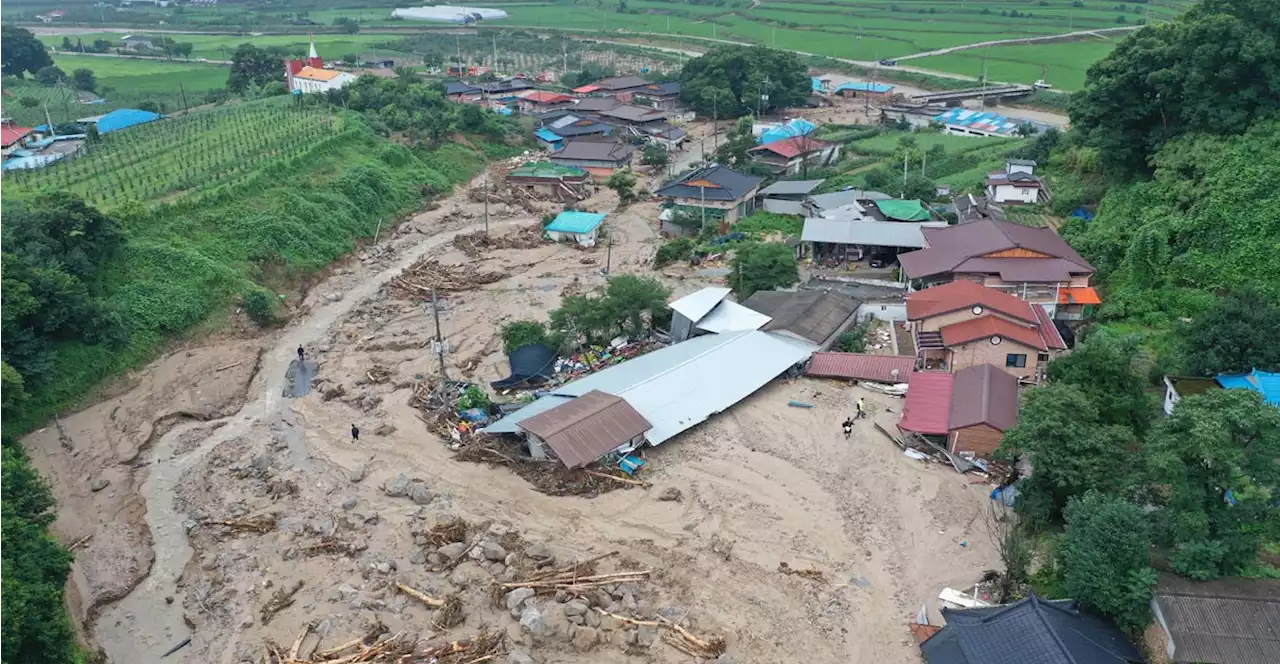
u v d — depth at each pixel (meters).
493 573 33.72
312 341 56.81
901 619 30.84
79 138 85.06
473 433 43.69
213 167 72.62
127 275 55.03
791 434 42.69
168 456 43.88
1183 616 25.23
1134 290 50.75
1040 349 44.12
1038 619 26.12
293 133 86.06
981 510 36.19
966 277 51.66
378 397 48.06
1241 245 48.75
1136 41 62.31
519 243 74.38
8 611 26.36
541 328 52.25
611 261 69.88
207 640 31.56
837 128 113.69
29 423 44.94
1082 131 70.25
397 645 30.11
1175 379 38.75
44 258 49.62
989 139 100.75
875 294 57.09
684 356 47.44
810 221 66.31
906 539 34.94
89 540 37.19
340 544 35.78
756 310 54.22
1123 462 32.50
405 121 99.00
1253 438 28.27
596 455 39.25
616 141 101.31
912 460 40.00
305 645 30.47
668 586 32.94
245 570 34.91
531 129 114.50
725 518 36.72
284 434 45.38
